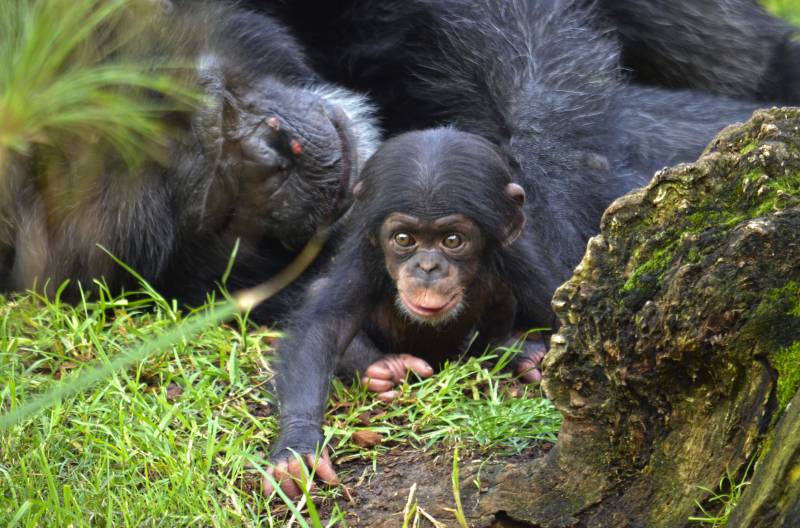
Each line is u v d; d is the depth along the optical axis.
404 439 6.98
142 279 8.60
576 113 10.08
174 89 8.24
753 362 5.17
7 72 6.14
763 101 12.41
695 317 5.23
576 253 9.27
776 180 5.41
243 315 9.06
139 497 6.21
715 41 11.81
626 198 5.63
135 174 8.84
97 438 6.82
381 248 7.75
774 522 4.81
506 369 8.20
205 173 9.05
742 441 5.26
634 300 5.50
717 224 5.43
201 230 9.19
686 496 5.48
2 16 6.20
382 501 6.33
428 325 7.96
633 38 11.80
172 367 7.84
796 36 12.83
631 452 5.66
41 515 6.06
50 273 9.01
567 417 5.81
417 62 11.00
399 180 7.55
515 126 10.09
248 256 9.44
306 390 7.10
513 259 8.04
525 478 5.96
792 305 5.11
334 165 9.35
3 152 7.74
